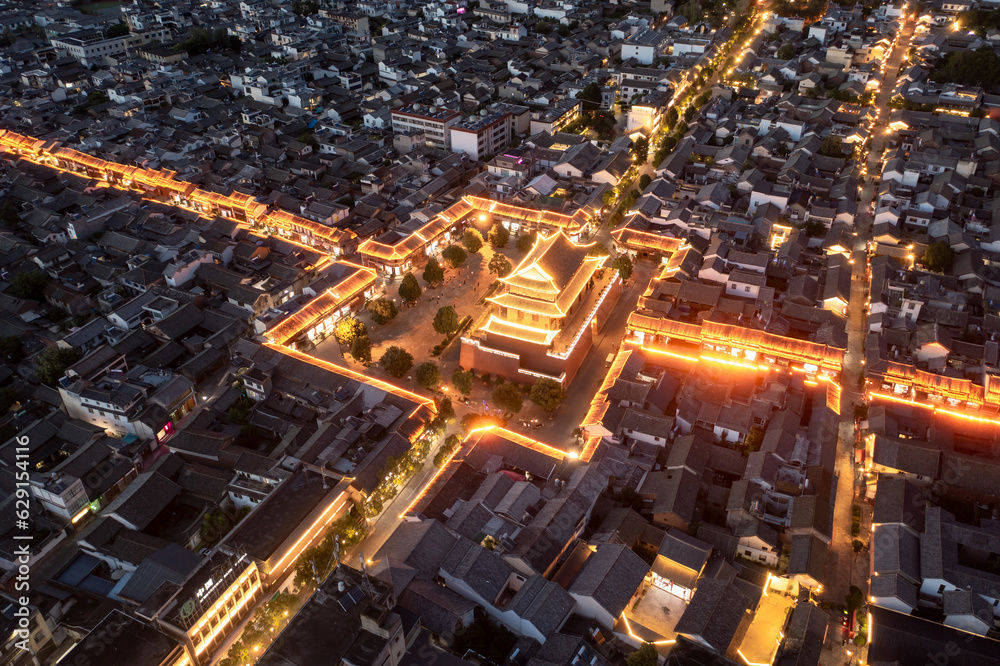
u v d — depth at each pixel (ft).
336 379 520.83
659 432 460.96
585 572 374.22
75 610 380.37
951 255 627.46
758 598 368.48
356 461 451.53
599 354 569.23
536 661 335.26
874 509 414.00
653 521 420.77
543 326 533.96
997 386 490.90
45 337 578.25
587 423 474.08
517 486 430.20
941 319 565.53
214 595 349.61
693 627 344.49
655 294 603.67
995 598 356.59
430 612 354.54
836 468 458.50
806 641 342.03
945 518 398.01
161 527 431.02
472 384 538.47
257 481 447.83
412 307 629.10
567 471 447.83
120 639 333.62
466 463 449.48
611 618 355.56
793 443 452.35
